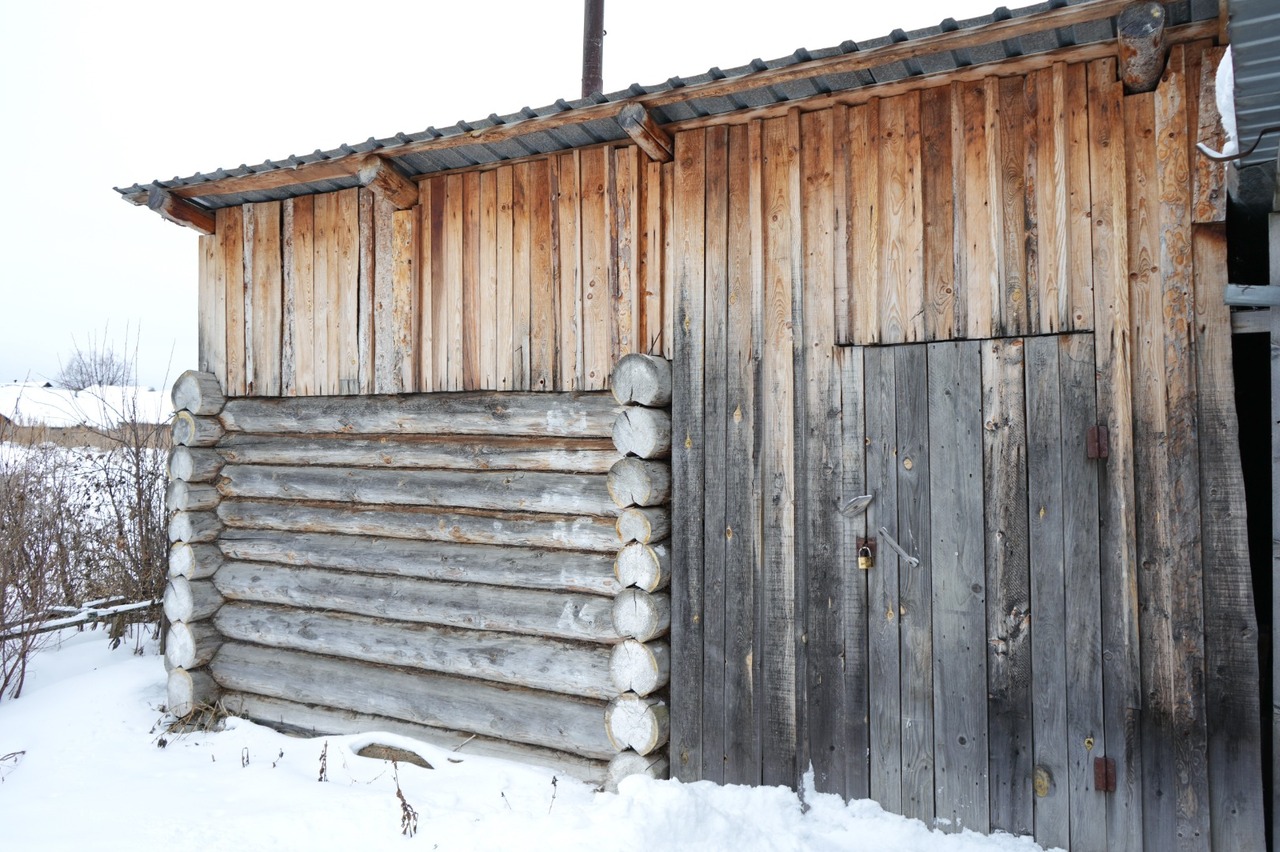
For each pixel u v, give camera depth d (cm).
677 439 437
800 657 405
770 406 416
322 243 554
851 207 400
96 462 888
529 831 388
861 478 396
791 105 409
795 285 409
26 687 627
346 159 489
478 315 500
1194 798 328
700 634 429
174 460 581
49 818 423
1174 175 338
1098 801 344
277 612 563
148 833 402
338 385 546
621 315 455
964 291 374
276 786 460
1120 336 345
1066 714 351
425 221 518
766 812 393
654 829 374
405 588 512
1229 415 328
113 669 638
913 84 382
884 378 392
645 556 430
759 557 416
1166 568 336
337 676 530
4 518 776
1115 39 342
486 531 491
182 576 573
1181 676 332
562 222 474
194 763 501
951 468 376
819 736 400
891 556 388
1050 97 360
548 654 464
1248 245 385
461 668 488
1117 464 345
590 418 462
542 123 433
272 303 573
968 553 372
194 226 583
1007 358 366
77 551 835
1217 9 319
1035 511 360
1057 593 354
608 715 436
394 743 496
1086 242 352
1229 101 299
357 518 538
